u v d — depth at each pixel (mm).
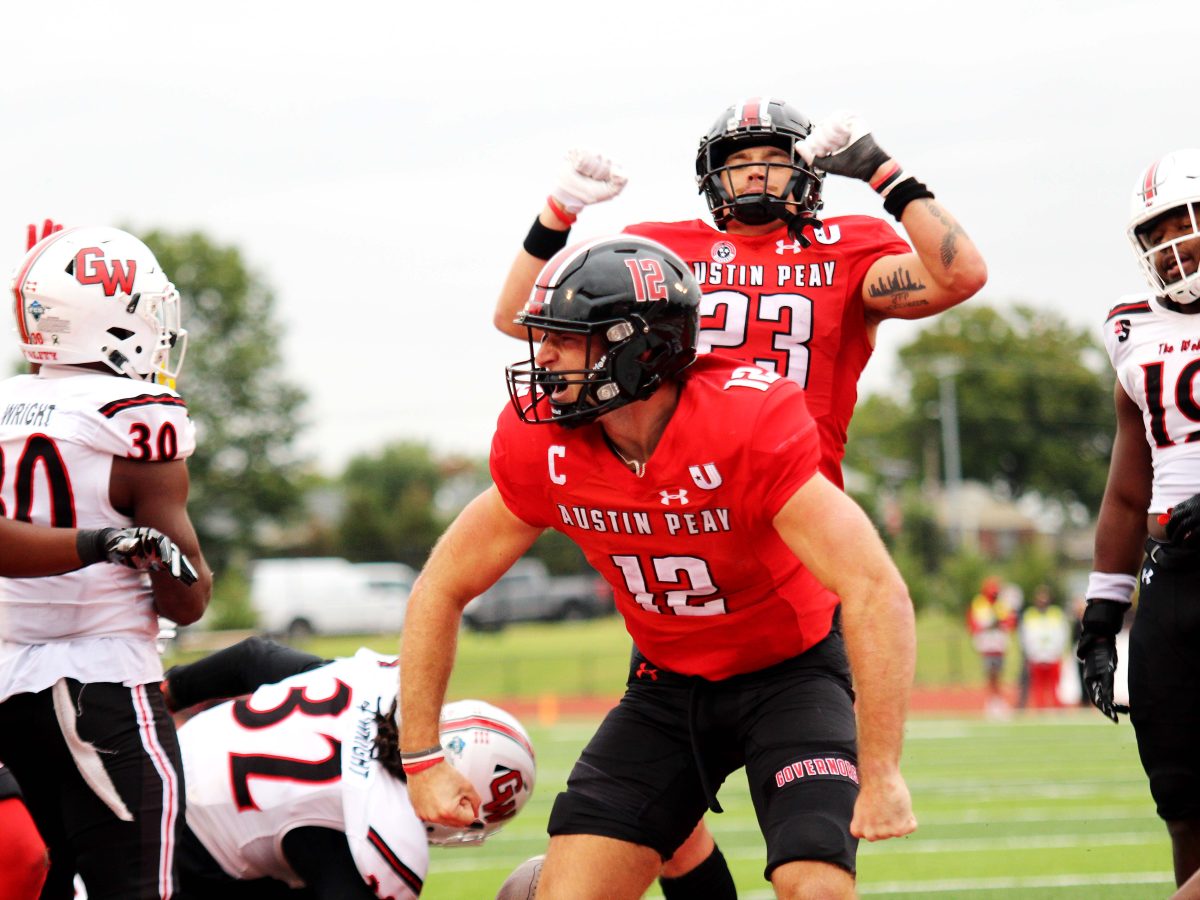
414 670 13234
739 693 13891
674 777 13906
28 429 13703
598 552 13164
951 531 160875
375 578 149125
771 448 11922
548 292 12227
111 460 13789
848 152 14961
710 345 15500
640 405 12297
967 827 33219
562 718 75688
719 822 34750
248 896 15641
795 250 15570
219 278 187500
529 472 12820
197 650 95438
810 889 12203
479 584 13422
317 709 15266
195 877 15367
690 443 12062
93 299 14094
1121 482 16453
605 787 13742
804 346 15367
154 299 14484
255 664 16672
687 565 12797
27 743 13656
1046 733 62312
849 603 11750
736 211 15430
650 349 12078
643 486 12359
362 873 14492
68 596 13617
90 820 13461
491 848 30781
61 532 13094
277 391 189000
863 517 11977
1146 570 15734
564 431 12609
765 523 12320
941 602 133250
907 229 14914
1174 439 15289
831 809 12695
